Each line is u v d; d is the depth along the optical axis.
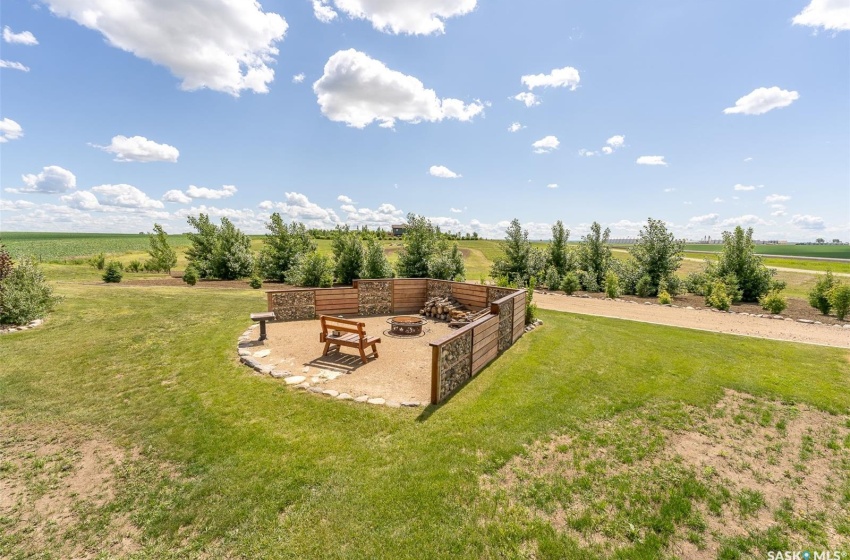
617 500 3.17
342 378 6.00
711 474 3.54
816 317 11.31
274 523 2.88
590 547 2.67
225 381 5.72
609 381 5.83
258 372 6.14
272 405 4.91
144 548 2.71
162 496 3.22
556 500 3.16
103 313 10.41
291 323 9.77
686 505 3.10
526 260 19.56
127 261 30.80
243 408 4.81
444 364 5.14
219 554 2.63
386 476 3.43
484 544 2.68
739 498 3.21
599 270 19.33
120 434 4.21
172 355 6.93
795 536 2.81
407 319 9.44
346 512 2.98
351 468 3.55
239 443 3.99
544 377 6.01
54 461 3.73
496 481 3.39
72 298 12.27
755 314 11.90
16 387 5.43
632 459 3.76
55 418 4.56
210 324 9.41
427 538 2.73
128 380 5.73
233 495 3.20
